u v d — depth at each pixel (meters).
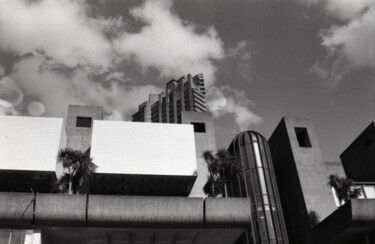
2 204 39.31
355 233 44.50
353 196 49.56
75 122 57.53
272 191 50.75
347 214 42.47
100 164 48.78
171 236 44.62
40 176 48.22
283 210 56.91
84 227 41.19
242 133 56.50
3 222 39.53
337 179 50.38
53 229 41.22
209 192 51.22
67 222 40.25
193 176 50.12
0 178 48.47
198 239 45.78
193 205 42.34
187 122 58.47
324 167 54.22
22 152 47.53
